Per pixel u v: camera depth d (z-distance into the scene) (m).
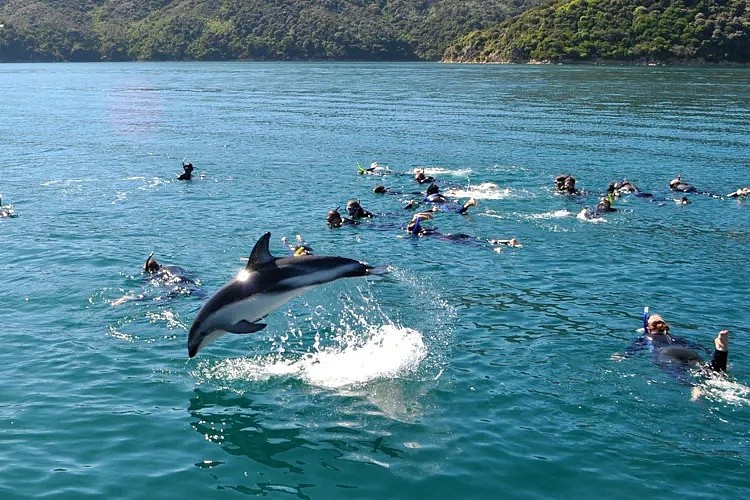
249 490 10.47
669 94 76.31
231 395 13.26
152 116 62.66
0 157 40.47
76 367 14.26
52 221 25.73
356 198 30.08
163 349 15.15
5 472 10.69
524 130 51.16
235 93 87.44
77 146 44.84
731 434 11.97
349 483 10.65
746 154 41.16
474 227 25.45
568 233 24.64
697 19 121.94
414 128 52.97
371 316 16.98
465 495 10.35
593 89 82.94
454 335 15.93
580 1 139.62
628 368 14.24
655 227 25.50
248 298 13.52
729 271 20.55
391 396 13.21
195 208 27.97
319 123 56.66
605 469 10.96
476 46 156.75
